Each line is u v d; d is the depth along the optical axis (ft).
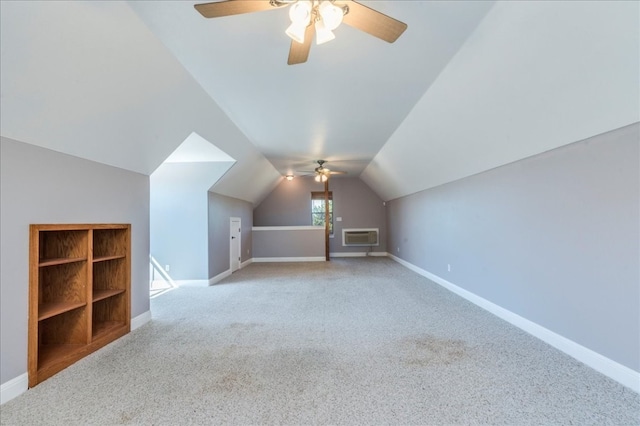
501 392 7.17
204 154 17.31
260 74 10.01
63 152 8.75
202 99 11.48
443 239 18.35
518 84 8.44
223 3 5.48
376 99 12.10
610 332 7.75
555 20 6.40
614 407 6.55
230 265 23.72
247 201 28.58
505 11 6.93
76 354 8.98
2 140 7.16
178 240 19.70
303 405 6.77
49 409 6.72
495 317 12.64
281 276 22.50
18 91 6.65
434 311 13.56
